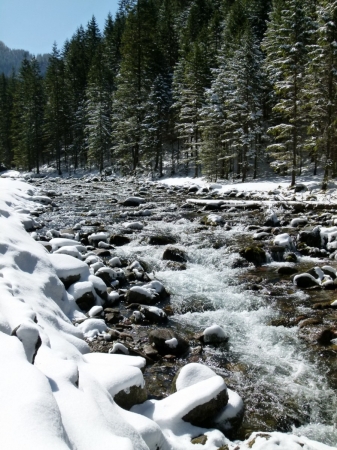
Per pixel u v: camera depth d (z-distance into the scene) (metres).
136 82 43.56
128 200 19.91
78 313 7.05
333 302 7.78
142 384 4.24
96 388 3.51
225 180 33.75
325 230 12.53
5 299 4.76
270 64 35.00
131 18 43.66
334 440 4.34
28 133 58.59
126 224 14.38
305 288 8.86
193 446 3.74
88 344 5.89
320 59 24.03
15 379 2.70
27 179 38.06
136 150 42.41
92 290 7.62
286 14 27.30
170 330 6.38
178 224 15.14
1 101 74.19
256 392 5.09
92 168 54.72
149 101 40.62
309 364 5.78
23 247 7.85
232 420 4.22
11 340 3.30
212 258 10.80
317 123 25.44
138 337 6.43
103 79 52.53
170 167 43.09
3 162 71.75
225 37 46.34
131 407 4.06
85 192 25.77
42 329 4.82
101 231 13.48
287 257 11.01
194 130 38.66
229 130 34.81
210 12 62.47
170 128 43.84
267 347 6.29
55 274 7.43
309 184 26.17
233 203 19.09
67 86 64.12
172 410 4.04
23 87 66.88
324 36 23.50
